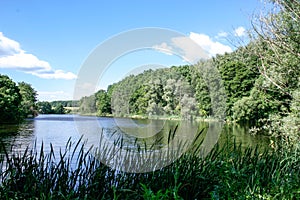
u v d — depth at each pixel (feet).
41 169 8.44
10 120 78.95
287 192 8.16
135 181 8.56
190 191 8.41
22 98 111.04
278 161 9.94
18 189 8.03
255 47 18.33
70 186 8.20
